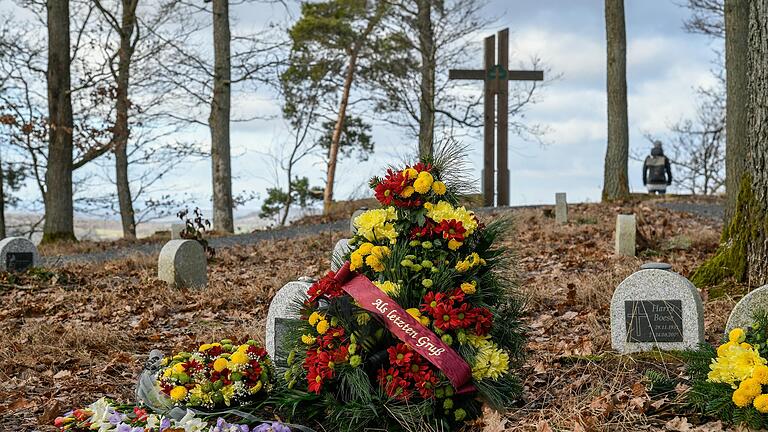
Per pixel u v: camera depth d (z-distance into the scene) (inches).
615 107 880.9
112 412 209.0
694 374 215.5
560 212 669.9
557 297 360.2
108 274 530.9
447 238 206.8
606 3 877.2
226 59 976.9
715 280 346.9
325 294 214.1
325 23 1174.3
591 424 189.3
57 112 867.4
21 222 1096.8
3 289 478.9
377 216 214.4
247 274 512.7
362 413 197.3
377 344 209.8
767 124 327.0
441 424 199.3
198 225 602.5
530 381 236.1
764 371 186.1
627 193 883.4
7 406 237.3
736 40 566.3
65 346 311.4
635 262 458.9
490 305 216.7
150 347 320.5
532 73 991.6
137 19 969.5
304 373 215.9
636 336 265.3
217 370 213.8
